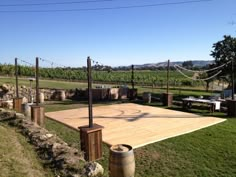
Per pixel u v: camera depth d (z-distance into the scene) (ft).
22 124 26.78
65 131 28.09
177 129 28.63
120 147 15.33
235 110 35.70
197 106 44.01
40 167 16.65
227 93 48.03
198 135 26.32
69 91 57.41
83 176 14.85
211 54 58.39
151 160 19.49
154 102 51.31
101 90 56.34
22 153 18.90
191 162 19.03
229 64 53.01
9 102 42.47
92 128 19.44
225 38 56.24
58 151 18.67
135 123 31.60
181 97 57.26
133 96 56.34
